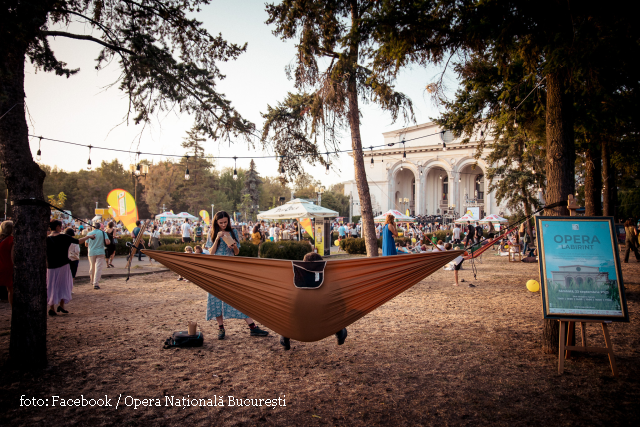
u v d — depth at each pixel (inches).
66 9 208.1
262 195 3228.3
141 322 247.0
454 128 380.2
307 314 143.9
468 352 185.0
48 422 117.9
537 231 175.6
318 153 438.6
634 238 581.3
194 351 188.1
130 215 470.0
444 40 211.5
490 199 2284.7
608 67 195.6
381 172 2632.9
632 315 257.6
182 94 234.4
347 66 302.7
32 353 160.9
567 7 165.2
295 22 339.0
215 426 116.6
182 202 2429.9
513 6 176.1
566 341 178.1
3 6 132.3
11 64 160.1
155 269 542.0
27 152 167.5
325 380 152.2
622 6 156.0
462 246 935.0
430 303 308.5
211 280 148.3
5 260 244.4
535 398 134.5
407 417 122.0
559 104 189.0
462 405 129.7
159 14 226.8
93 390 141.6
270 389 143.6
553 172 189.6
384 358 177.6
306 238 999.0
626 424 115.4
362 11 241.0
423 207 2504.9
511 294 347.9
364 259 147.6
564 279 166.7
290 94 472.7
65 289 267.6
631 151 412.8
